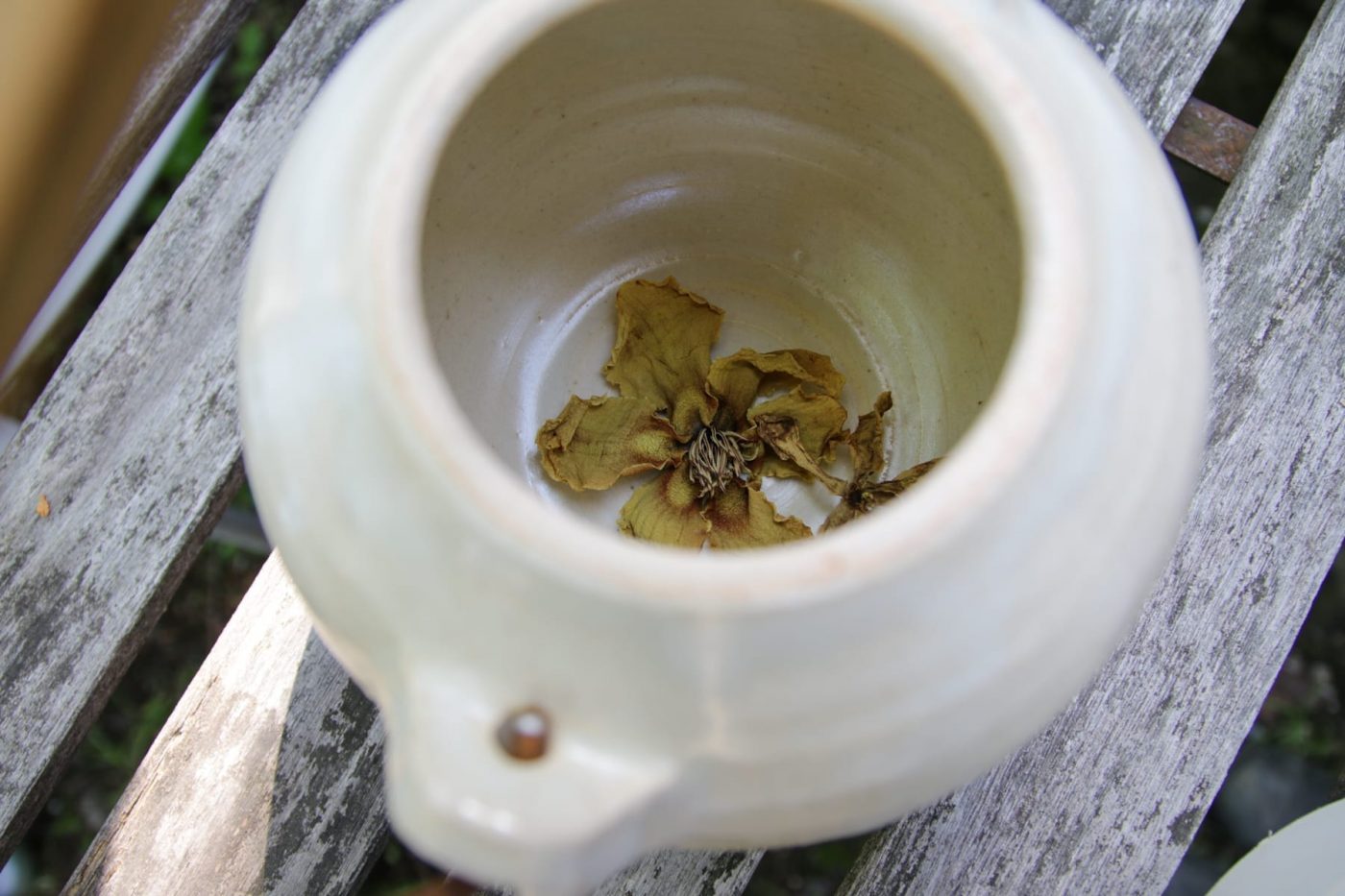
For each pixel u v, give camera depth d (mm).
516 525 316
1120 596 336
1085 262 326
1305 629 587
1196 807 426
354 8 465
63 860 583
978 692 329
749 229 423
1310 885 415
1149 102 453
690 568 314
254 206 457
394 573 326
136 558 442
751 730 323
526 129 385
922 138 381
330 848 428
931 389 414
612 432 418
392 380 322
